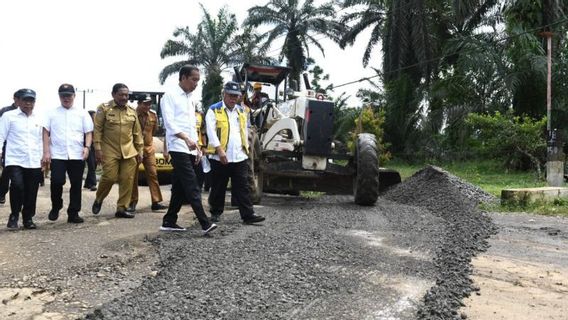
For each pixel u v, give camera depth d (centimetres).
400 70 2872
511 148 1875
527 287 438
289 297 389
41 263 495
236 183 668
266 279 427
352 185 969
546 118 1819
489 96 2250
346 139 2642
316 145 899
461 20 2341
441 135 2456
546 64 1980
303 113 944
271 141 984
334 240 567
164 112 611
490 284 443
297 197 1097
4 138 668
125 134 752
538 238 639
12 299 402
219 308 366
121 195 762
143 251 540
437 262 495
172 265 479
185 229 646
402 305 380
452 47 2420
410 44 2872
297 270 452
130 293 409
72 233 634
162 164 1334
